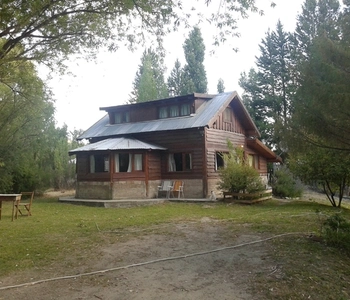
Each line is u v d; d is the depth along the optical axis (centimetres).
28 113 1991
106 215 1304
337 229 748
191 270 598
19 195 1227
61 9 865
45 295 496
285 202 1739
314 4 2612
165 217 1220
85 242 825
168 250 738
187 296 485
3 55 900
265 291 496
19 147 2077
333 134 732
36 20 855
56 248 768
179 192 1839
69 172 2970
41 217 1268
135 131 2014
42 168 2555
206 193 1805
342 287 528
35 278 570
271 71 3462
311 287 513
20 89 1509
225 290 504
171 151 1938
